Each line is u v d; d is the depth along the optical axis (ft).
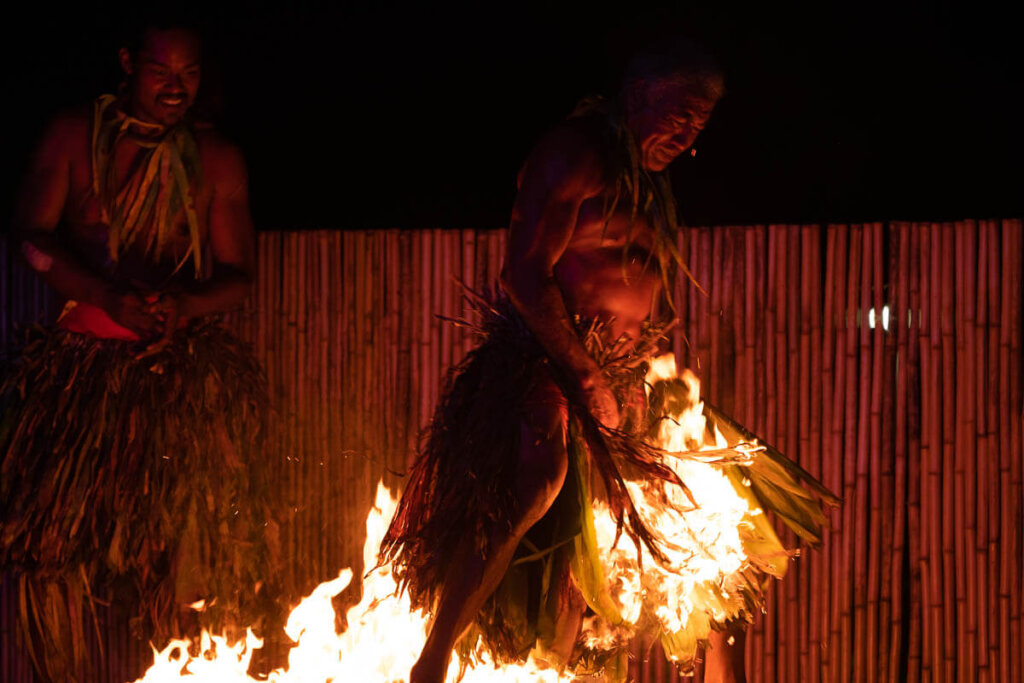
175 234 11.55
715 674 10.96
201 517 11.37
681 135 10.36
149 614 11.66
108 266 11.35
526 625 9.91
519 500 9.68
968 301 11.83
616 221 10.25
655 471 10.03
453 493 9.87
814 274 12.07
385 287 12.62
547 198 9.98
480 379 10.24
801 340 12.09
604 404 10.09
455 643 10.09
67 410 11.10
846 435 12.03
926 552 11.92
